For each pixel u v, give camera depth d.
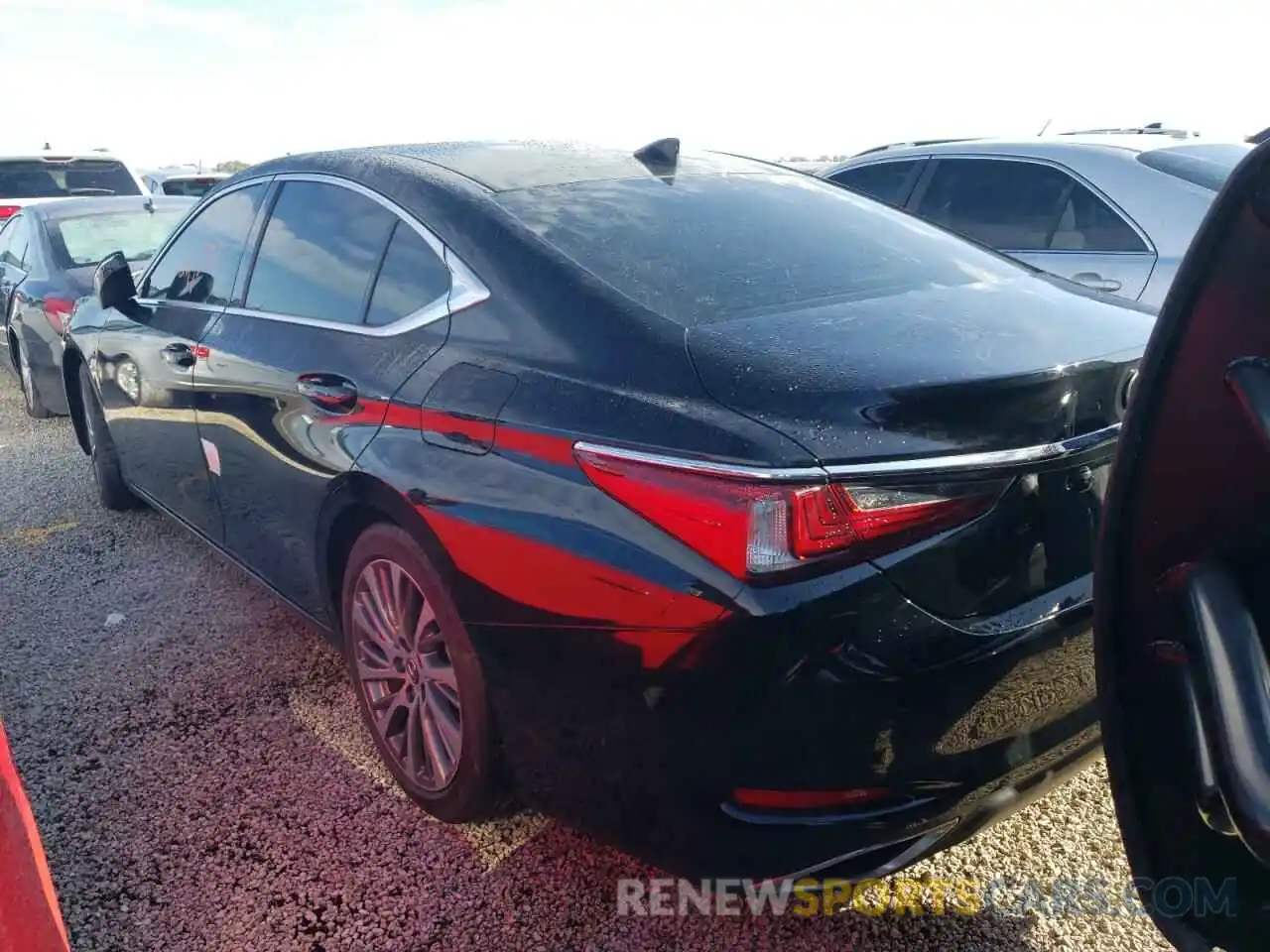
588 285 2.24
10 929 1.52
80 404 5.30
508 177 2.76
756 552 1.75
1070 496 1.92
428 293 2.56
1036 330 2.16
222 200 3.74
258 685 3.37
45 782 2.87
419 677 2.57
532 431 2.10
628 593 1.89
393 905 2.39
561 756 2.12
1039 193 5.36
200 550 4.53
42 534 4.79
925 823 1.89
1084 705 2.02
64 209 7.04
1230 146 5.12
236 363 3.18
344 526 2.78
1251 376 1.38
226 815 2.71
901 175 6.10
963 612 1.83
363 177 2.95
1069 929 2.28
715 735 1.83
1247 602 1.47
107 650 3.63
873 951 2.23
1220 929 1.61
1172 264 4.73
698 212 2.69
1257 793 1.33
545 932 2.30
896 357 1.96
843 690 1.76
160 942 2.29
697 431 1.86
